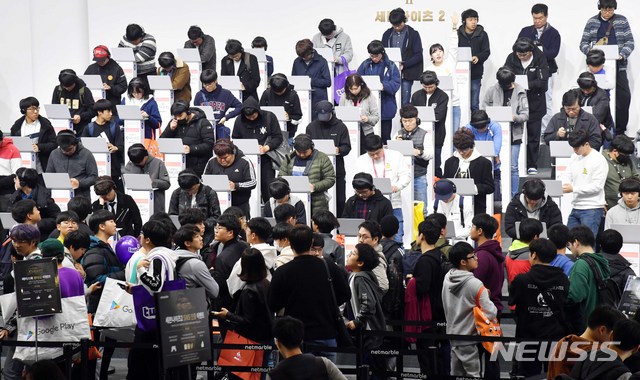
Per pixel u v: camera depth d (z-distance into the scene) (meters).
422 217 18.02
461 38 24.38
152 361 11.80
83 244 12.92
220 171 17.84
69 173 18.80
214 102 21.94
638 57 26.25
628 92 24.47
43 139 20.84
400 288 12.93
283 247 13.05
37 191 17.64
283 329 9.39
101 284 12.71
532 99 23.09
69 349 11.76
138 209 16.58
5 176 18.98
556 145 18.09
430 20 27.02
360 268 12.12
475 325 12.13
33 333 11.88
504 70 21.75
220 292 12.80
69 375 11.69
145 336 11.66
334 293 11.45
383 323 12.30
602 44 24.55
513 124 21.72
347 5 27.56
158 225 11.83
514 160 21.64
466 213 16.64
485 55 24.22
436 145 21.42
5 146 19.55
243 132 19.34
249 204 18.09
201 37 24.47
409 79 24.81
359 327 11.90
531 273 11.88
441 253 13.30
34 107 20.80
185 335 10.19
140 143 18.94
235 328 11.84
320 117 18.70
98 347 12.86
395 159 17.97
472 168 17.25
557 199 17.08
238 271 12.30
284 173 17.73
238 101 22.06
